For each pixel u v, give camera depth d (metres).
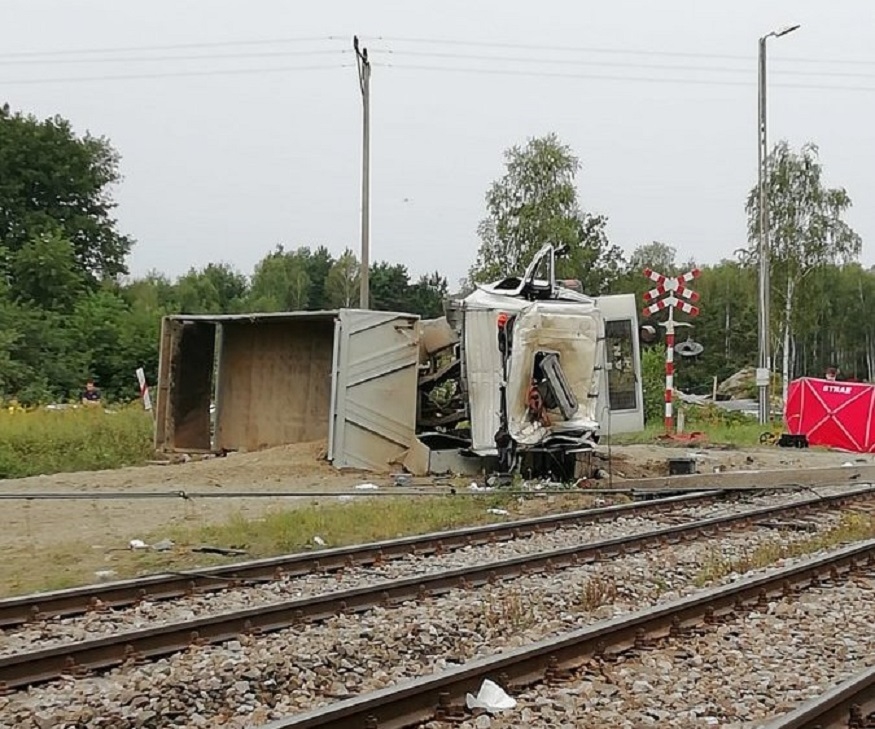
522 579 12.36
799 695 7.80
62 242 62.25
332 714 6.50
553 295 23.28
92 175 77.88
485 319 21.78
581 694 7.72
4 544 14.55
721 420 41.59
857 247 68.56
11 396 46.19
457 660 8.91
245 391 26.45
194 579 11.62
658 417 40.84
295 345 25.75
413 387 23.14
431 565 13.27
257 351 26.41
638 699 7.60
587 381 21.84
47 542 14.70
